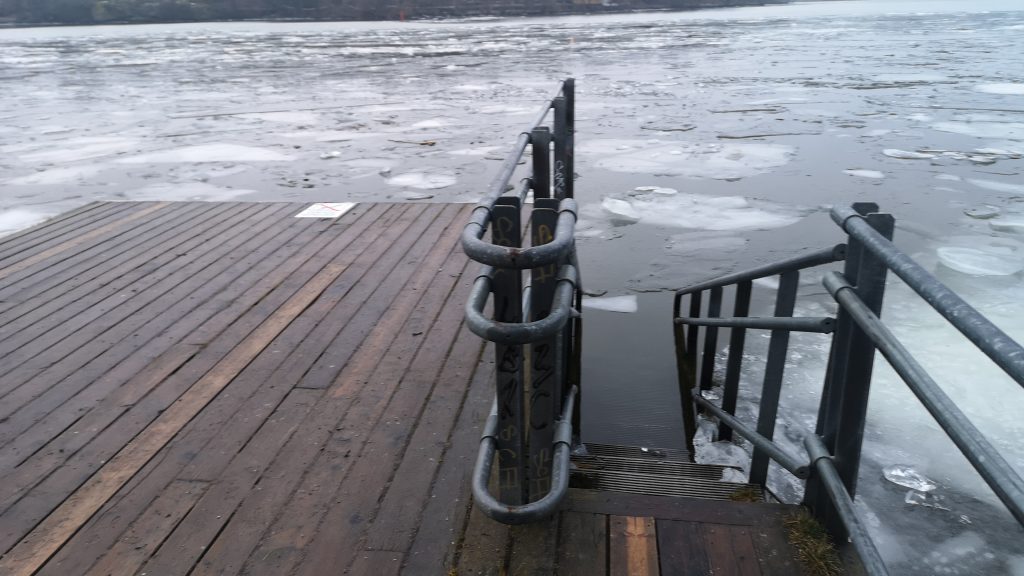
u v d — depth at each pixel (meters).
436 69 30.17
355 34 57.22
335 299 4.21
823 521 2.10
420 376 3.26
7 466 2.66
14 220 10.03
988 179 11.19
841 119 16.67
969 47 32.84
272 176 12.70
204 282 4.55
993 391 4.82
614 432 4.84
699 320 4.48
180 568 2.14
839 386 1.93
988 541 3.42
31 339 3.76
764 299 7.08
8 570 2.15
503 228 1.94
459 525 2.27
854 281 1.82
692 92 21.86
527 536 2.17
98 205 6.66
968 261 7.43
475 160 13.55
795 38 42.12
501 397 1.96
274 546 2.21
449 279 4.48
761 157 13.12
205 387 3.22
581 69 28.75
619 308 7.00
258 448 2.74
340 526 2.29
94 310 4.14
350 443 2.76
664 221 9.67
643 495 2.32
